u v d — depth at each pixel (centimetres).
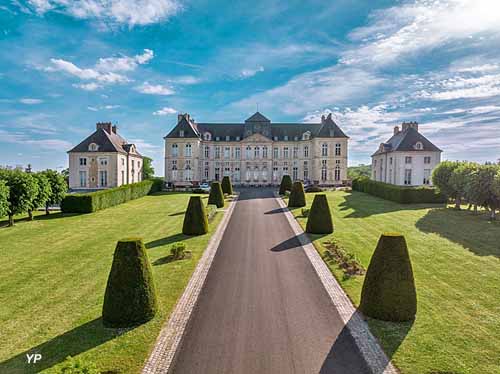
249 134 6106
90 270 1304
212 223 2220
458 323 849
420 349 739
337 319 887
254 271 1272
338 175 5900
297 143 6128
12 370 679
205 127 6269
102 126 5069
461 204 3008
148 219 2458
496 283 1112
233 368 686
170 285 1123
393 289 859
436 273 1208
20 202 2258
